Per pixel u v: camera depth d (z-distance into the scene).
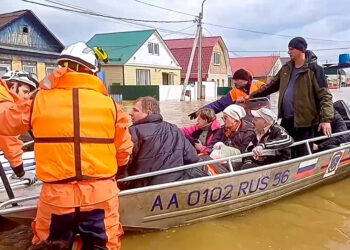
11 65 22.67
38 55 24.27
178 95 30.84
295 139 4.96
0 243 3.33
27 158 4.82
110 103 2.59
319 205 4.39
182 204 3.61
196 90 32.19
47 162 2.45
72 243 2.55
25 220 3.18
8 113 2.53
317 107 4.75
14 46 22.64
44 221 2.51
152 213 3.48
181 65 42.19
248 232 3.64
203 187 3.63
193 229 3.70
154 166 3.50
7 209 3.07
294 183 4.55
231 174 3.76
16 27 22.72
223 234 3.59
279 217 4.02
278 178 4.27
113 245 2.60
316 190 4.95
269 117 4.32
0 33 21.81
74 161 2.43
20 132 2.58
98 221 2.50
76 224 2.48
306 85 4.70
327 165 4.94
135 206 3.35
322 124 4.59
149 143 3.48
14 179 4.07
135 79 33.34
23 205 3.30
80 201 2.44
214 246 3.35
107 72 32.62
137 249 3.27
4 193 3.84
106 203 2.52
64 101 2.47
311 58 4.73
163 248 3.30
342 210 4.23
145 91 29.17
